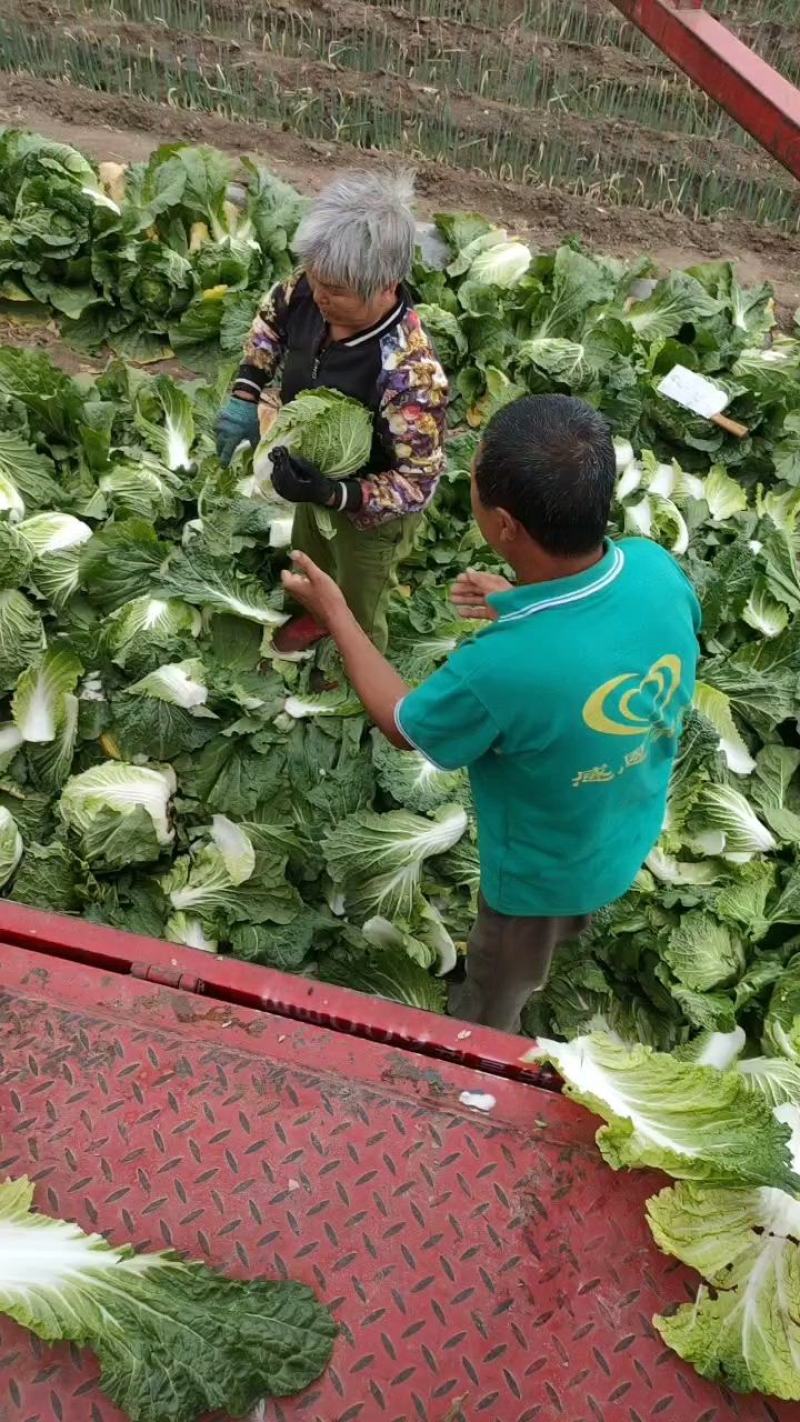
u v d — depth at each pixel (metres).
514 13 9.52
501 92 8.91
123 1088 1.94
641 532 5.02
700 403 5.71
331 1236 1.81
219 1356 1.63
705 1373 1.70
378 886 3.57
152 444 4.88
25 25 8.19
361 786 3.77
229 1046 2.02
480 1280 1.78
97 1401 1.60
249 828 3.59
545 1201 1.88
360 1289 1.76
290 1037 2.04
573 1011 3.50
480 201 8.06
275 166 7.89
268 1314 1.69
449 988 3.57
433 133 8.41
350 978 3.49
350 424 3.37
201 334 5.96
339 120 8.39
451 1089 2.00
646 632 2.19
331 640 4.18
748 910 3.65
